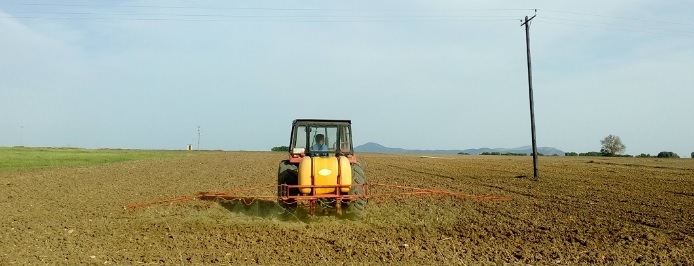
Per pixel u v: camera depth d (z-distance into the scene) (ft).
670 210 40.52
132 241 28.89
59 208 40.88
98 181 63.87
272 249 26.94
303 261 24.40
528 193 52.06
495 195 50.39
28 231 31.53
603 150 207.10
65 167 89.51
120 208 40.88
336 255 25.59
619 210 40.55
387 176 76.07
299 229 32.42
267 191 54.34
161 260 24.50
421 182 65.31
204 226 33.37
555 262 24.67
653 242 29.07
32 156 124.57
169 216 37.17
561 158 160.15
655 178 71.67
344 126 41.16
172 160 124.67
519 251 26.96
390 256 25.43
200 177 72.38
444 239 29.89
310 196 35.17
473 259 25.12
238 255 25.57
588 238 30.14
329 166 35.83
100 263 23.97
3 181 62.13
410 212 39.47
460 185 60.90
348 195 35.63
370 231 32.07
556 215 38.14
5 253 25.82
